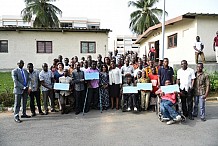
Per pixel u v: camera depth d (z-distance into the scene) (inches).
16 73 282.2
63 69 336.5
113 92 337.7
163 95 282.2
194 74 285.0
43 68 311.9
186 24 618.8
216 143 206.5
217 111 319.3
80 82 318.0
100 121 279.0
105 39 826.8
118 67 363.3
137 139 217.9
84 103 316.5
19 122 276.4
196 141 211.5
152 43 843.4
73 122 275.4
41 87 334.0
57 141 214.8
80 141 214.2
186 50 619.2
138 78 336.2
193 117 289.6
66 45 813.9
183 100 290.7
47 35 805.2
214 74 450.9
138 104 327.9
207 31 585.3
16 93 278.8
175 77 364.5
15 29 770.2
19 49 792.3
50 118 294.2
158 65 348.8
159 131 240.4
